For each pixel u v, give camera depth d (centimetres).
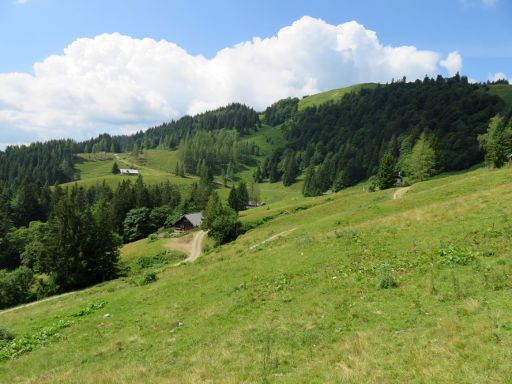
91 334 2238
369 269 2178
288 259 2858
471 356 1002
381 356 1137
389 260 2234
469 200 3091
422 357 1055
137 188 14688
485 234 2166
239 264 3145
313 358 1263
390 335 1300
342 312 1661
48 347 2148
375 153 19412
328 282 2141
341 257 2547
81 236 6131
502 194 2983
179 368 1430
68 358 1898
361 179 19300
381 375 1011
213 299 2394
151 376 1398
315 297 1958
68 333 2359
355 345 1258
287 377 1145
